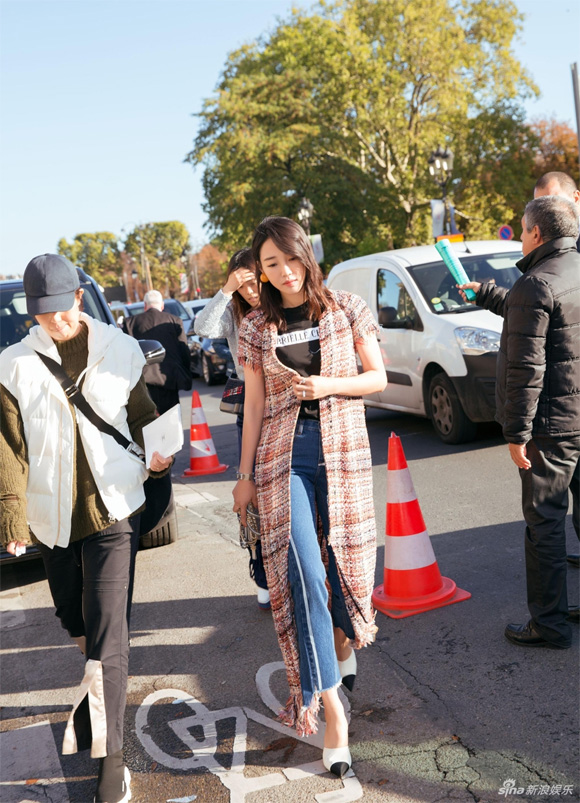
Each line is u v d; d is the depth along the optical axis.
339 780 2.66
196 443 8.59
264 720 3.13
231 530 6.02
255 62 40.50
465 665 3.38
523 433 3.25
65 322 2.81
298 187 36.75
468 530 5.23
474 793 2.50
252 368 2.88
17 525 2.80
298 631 2.67
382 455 8.04
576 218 3.35
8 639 4.40
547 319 3.20
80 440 2.86
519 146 38.41
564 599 3.41
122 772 2.69
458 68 38.25
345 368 2.80
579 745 2.70
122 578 2.83
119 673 2.72
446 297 8.29
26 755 3.14
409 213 40.25
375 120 38.09
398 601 4.03
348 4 38.44
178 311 21.16
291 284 2.76
